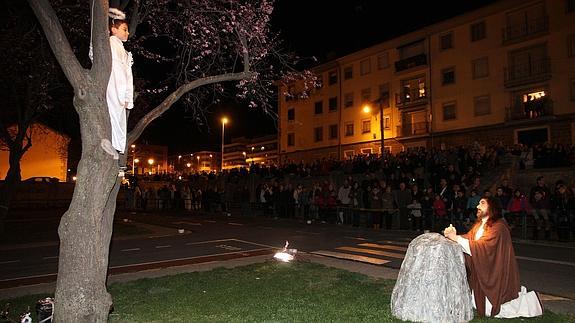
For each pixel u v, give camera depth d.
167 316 5.52
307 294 6.66
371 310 5.74
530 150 21.45
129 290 7.04
